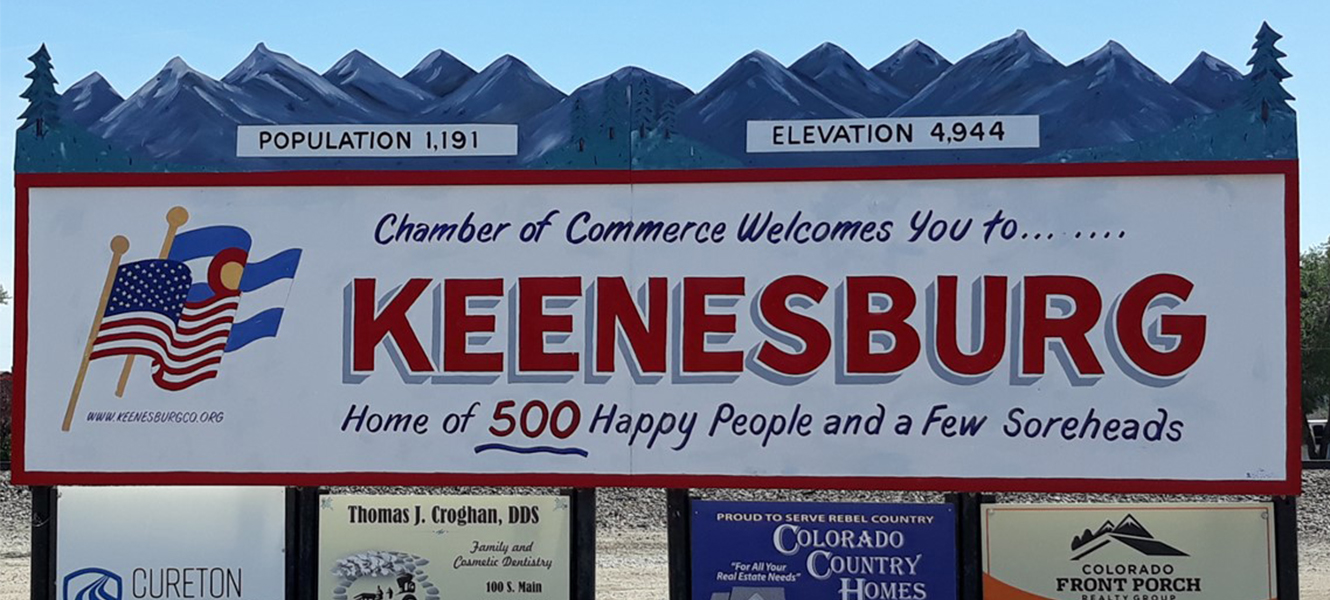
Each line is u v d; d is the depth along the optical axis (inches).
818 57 321.7
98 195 326.6
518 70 326.3
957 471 313.7
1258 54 309.9
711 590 320.2
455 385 322.7
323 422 323.6
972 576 315.6
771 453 317.4
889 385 315.6
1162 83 313.1
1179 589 312.0
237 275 324.8
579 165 322.0
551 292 321.7
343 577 325.7
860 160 317.7
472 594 324.2
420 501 326.3
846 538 319.0
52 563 327.0
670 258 320.2
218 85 328.5
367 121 326.0
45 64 328.8
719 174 319.9
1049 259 313.1
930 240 315.6
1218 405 308.2
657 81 322.3
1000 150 315.3
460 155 324.2
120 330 326.0
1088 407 311.4
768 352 318.0
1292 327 306.3
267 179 325.1
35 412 325.4
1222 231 309.4
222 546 327.6
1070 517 315.6
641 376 320.2
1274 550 310.2
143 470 324.2
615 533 785.6
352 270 324.2
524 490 753.0
